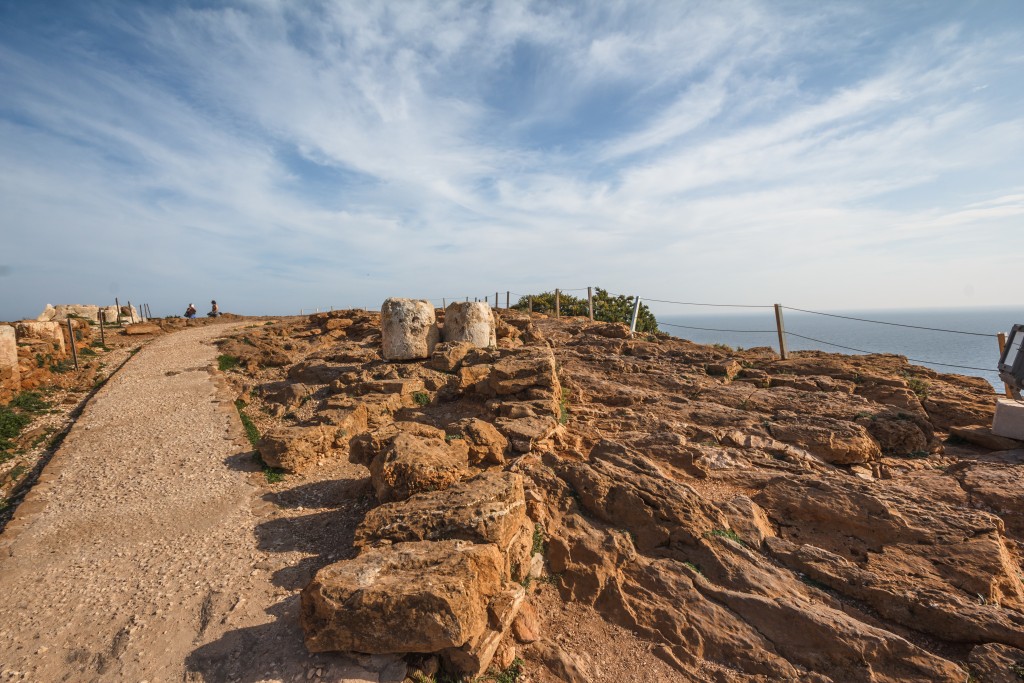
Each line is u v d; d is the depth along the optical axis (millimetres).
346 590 6062
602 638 6777
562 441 11508
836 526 8219
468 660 6074
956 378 14859
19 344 20844
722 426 12297
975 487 9000
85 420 15477
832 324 179500
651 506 8242
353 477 11242
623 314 31438
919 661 5977
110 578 7910
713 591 7105
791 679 6020
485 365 14914
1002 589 7004
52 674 6086
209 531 9141
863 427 11336
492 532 7055
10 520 9844
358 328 26172
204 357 23781
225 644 6355
